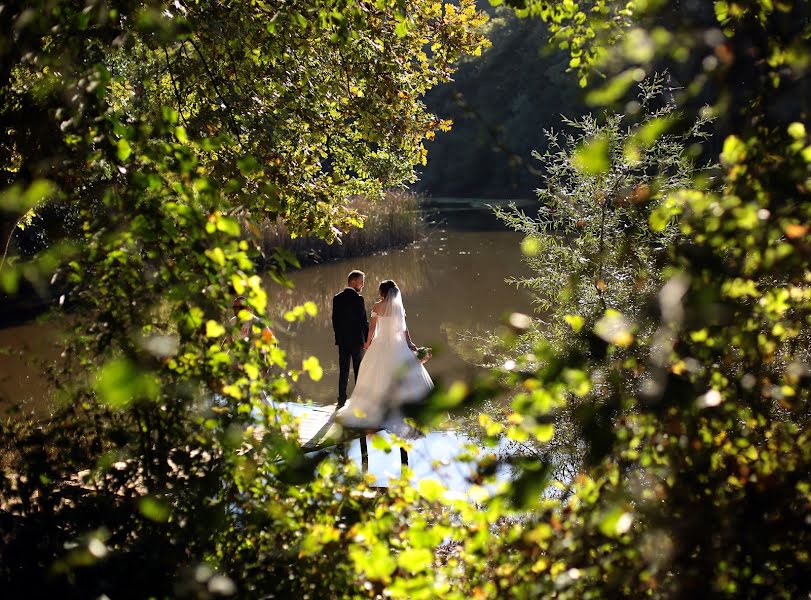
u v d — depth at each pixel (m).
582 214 6.28
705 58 2.13
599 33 3.00
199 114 7.74
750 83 2.16
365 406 8.61
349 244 26.72
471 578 2.60
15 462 3.24
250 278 2.71
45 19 3.37
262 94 8.38
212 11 7.61
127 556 2.71
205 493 2.76
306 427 9.02
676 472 2.39
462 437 6.14
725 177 2.32
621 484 2.42
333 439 2.82
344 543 2.74
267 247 23.28
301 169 8.63
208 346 2.78
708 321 2.14
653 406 2.27
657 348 2.44
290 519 2.77
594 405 2.37
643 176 5.71
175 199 3.05
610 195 5.70
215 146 3.05
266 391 2.85
